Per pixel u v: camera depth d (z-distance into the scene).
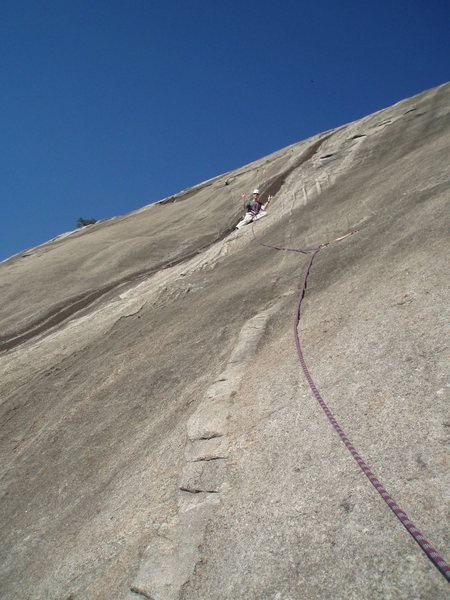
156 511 3.28
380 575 2.12
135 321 7.86
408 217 6.04
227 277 8.03
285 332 5.02
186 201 16.39
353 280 5.29
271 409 3.67
